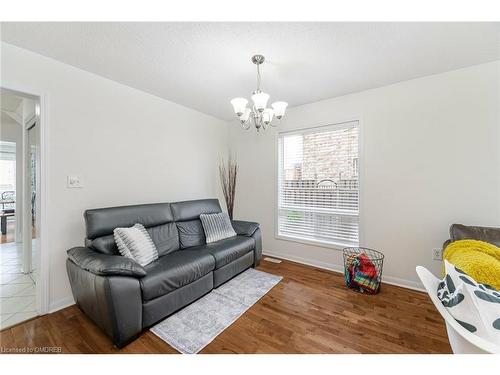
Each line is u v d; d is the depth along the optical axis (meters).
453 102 2.13
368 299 2.10
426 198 2.27
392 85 2.43
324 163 2.98
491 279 1.15
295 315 1.84
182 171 3.16
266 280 2.50
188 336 1.58
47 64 1.89
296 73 2.19
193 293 1.98
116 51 1.82
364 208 2.62
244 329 1.66
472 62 1.99
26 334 1.60
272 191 3.43
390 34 1.60
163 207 2.54
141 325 1.55
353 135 2.75
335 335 1.60
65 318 1.80
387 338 1.56
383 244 2.51
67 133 2.02
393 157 2.44
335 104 2.82
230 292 2.22
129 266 1.51
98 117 2.23
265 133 3.49
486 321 0.75
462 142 2.10
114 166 2.37
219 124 3.80
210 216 2.86
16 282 2.44
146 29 1.55
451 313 0.82
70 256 1.79
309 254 3.06
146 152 2.69
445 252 1.62
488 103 1.99
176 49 1.79
